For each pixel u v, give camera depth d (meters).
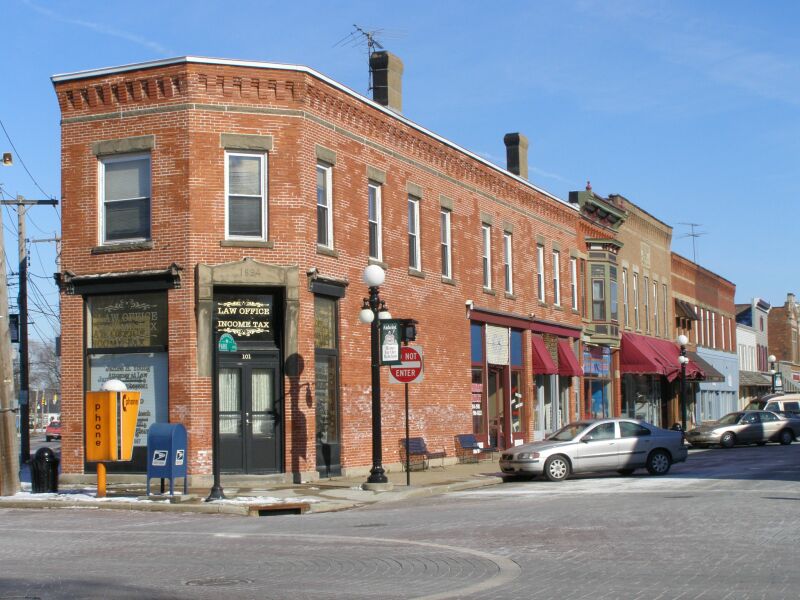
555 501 20.02
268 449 24.61
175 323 24.11
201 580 11.21
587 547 13.15
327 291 25.89
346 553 13.26
